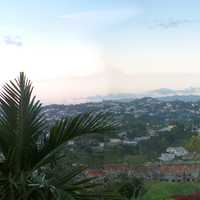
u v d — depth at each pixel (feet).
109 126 16.43
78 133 16.38
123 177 43.16
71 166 16.62
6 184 15.75
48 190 15.58
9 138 16.55
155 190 56.29
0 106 16.76
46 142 16.57
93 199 15.97
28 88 17.04
